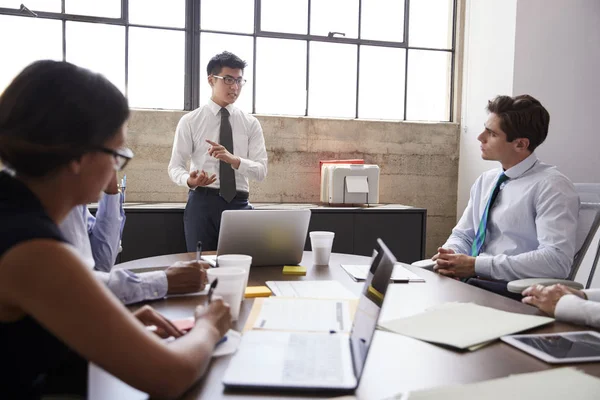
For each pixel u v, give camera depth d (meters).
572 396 0.70
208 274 1.14
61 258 0.62
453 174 4.20
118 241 1.68
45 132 0.65
